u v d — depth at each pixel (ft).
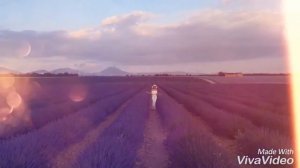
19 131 39.91
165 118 51.65
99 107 63.72
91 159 22.02
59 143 32.48
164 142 37.11
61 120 41.93
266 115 49.73
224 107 72.59
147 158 31.40
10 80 273.54
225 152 25.88
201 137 29.91
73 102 75.36
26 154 23.56
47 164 25.26
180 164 26.43
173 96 124.47
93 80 419.54
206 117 53.31
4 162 21.59
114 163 21.98
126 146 27.68
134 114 52.70
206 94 132.05
